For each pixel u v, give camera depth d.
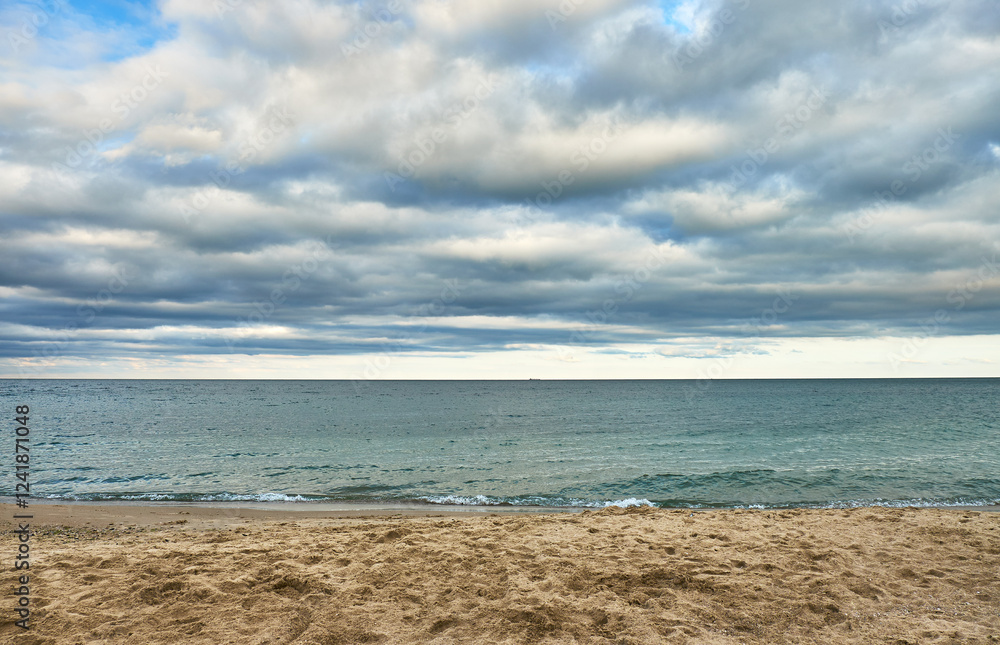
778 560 7.06
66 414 52.16
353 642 4.85
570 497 15.42
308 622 5.16
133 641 4.75
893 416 45.84
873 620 5.34
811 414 49.03
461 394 116.19
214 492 16.39
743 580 6.25
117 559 6.89
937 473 18.52
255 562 6.88
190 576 6.22
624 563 6.88
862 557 7.23
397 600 5.70
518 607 5.43
